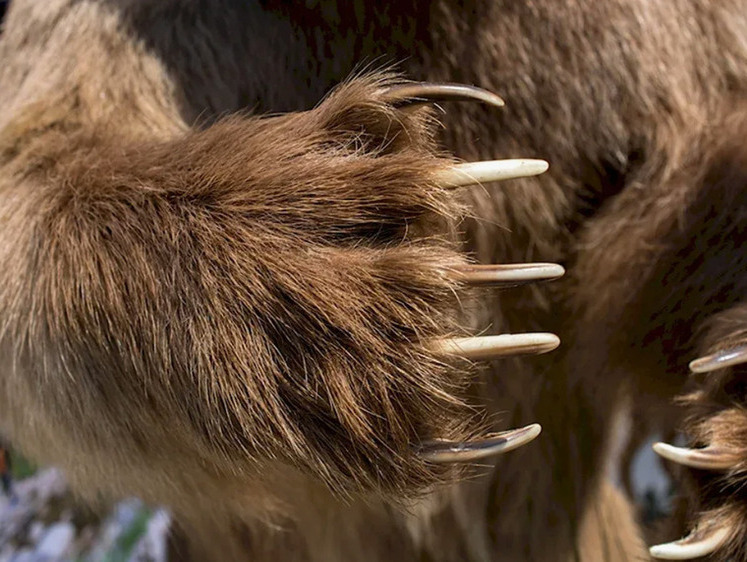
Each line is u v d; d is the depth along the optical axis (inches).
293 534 65.7
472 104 59.7
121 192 54.5
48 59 59.8
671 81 60.3
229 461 53.6
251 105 60.2
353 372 52.1
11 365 55.8
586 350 62.6
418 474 52.6
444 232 52.8
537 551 67.0
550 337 52.6
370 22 58.8
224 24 60.0
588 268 61.5
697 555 54.5
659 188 60.4
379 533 65.6
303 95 59.9
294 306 52.3
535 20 59.1
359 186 52.5
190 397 53.3
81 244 54.3
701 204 59.3
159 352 53.3
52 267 54.6
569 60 59.6
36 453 58.2
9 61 61.4
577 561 67.3
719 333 56.4
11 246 55.5
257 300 52.6
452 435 52.9
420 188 52.2
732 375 54.8
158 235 53.6
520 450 65.4
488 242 61.2
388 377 52.0
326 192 52.7
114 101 58.7
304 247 52.6
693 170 60.0
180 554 69.9
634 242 60.4
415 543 66.0
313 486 56.6
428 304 52.1
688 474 55.4
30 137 57.6
